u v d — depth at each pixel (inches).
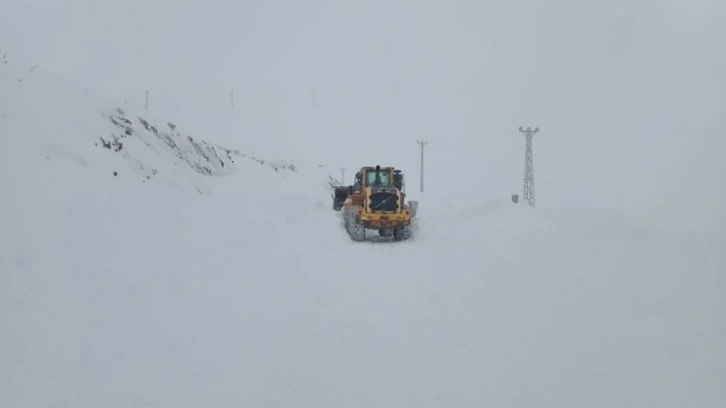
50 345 244.4
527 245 508.1
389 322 299.9
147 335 269.0
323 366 246.4
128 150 718.5
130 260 355.6
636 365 240.7
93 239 367.2
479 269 417.7
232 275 373.4
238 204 668.7
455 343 271.1
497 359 252.1
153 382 228.8
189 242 428.8
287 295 344.8
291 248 484.1
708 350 250.7
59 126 610.9
